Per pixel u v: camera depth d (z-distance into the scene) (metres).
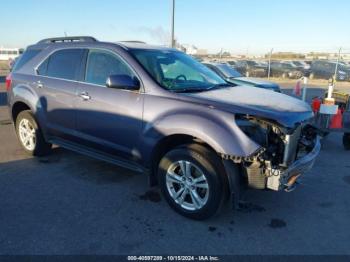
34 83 5.24
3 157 5.59
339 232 3.54
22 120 5.60
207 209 3.51
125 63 4.14
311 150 3.95
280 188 3.33
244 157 3.20
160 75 4.05
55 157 5.61
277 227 3.61
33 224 3.52
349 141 6.61
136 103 3.92
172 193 3.79
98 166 5.23
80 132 4.65
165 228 3.52
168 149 3.93
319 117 6.60
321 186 4.74
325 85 23.62
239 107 3.40
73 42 4.86
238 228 3.56
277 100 3.89
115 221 3.63
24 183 4.55
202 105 3.53
